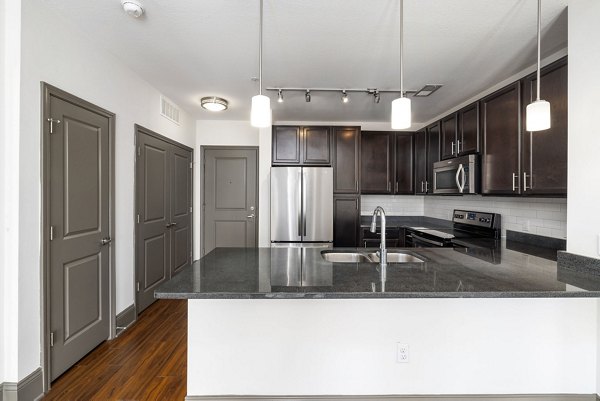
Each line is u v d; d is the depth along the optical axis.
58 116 2.07
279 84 3.22
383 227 1.87
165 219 3.80
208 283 1.44
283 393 1.77
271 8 1.95
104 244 2.58
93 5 1.96
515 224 2.99
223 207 4.91
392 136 4.50
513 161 2.44
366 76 2.98
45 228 1.95
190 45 2.45
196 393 1.76
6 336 1.78
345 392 1.77
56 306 2.07
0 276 1.76
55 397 1.93
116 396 1.95
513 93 2.44
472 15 2.00
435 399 1.76
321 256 2.08
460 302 1.75
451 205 4.14
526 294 1.32
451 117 3.39
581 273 1.64
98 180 2.50
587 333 1.76
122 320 2.86
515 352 1.76
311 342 1.76
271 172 3.87
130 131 2.96
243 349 1.76
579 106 1.78
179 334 2.82
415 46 2.40
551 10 1.93
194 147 4.77
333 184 4.18
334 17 2.04
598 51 1.67
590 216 1.71
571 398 1.76
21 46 1.79
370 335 1.76
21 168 1.80
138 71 2.96
